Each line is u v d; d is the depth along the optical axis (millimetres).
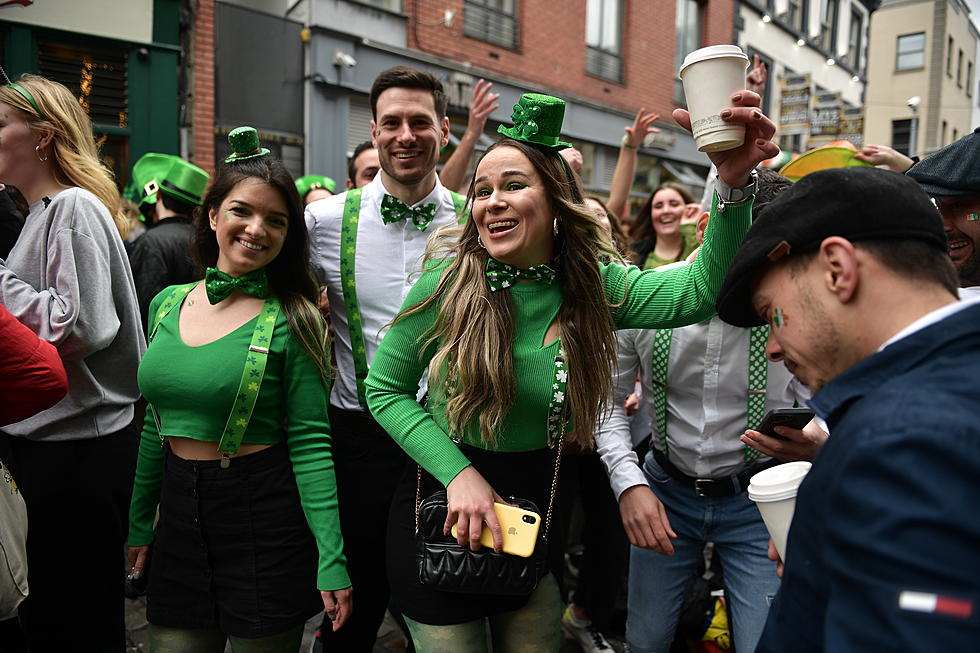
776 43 13234
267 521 1633
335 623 1636
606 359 1470
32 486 1785
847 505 636
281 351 1669
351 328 2074
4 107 1784
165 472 1690
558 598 1583
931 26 19641
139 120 5531
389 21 6930
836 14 15477
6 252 1852
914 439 609
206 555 1622
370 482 2033
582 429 1491
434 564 1402
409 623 1542
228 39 6047
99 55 5336
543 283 1448
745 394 1790
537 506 1489
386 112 2059
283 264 1770
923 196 787
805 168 2996
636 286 1515
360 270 2080
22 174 1826
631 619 1984
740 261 871
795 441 1378
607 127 9586
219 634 1719
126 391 1955
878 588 591
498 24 8055
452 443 1446
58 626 1855
